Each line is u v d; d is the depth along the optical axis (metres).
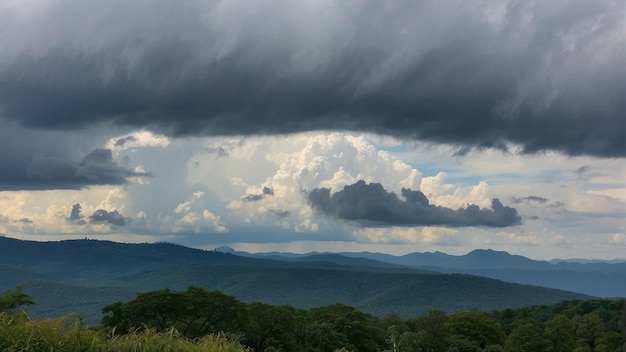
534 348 66.81
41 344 10.74
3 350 10.36
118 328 48.91
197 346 12.13
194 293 55.03
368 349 65.19
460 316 73.81
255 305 59.56
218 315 53.09
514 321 108.12
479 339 70.56
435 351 59.62
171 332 12.52
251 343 57.94
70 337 11.16
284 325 57.56
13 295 30.94
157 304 49.88
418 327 62.16
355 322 65.50
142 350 11.52
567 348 69.38
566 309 117.81
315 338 59.91
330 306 73.81
